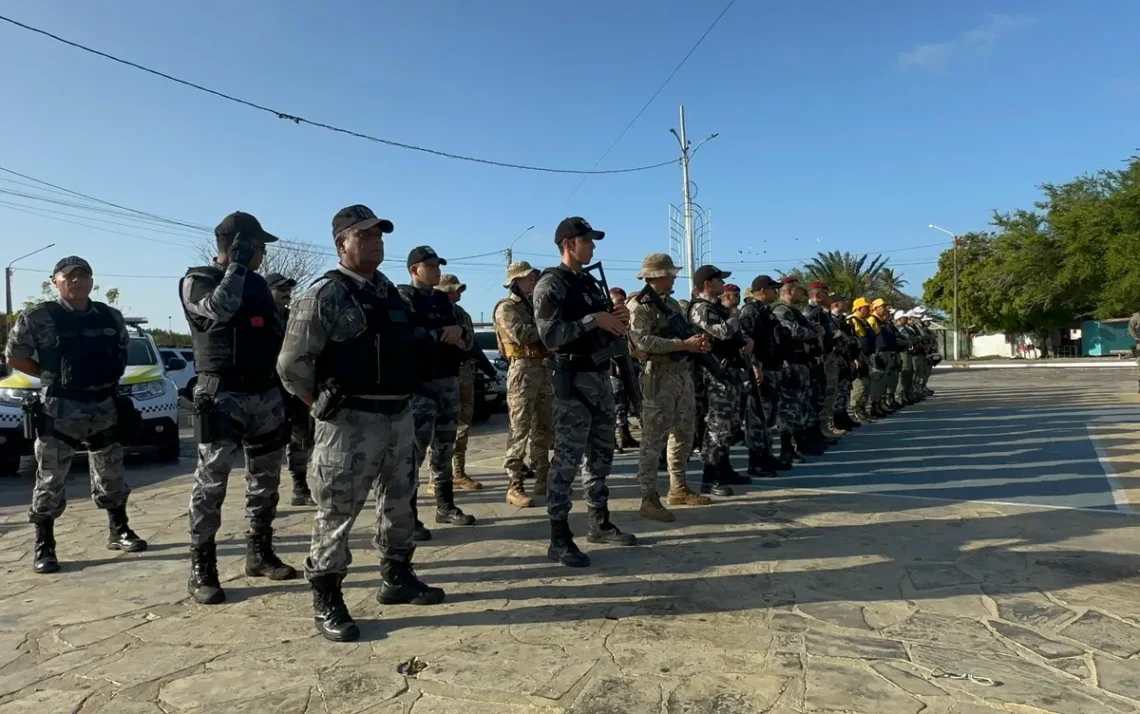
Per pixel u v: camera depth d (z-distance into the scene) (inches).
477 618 138.7
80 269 181.5
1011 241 1565.0
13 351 175.2
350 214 134.8
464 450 262.5
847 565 164.4
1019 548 174.1
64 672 120.2
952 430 378.3
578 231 175.6
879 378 425.1
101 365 181.2
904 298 1902.1
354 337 130.5
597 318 168.4
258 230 158.4
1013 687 108.5
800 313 294.7
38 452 174.9
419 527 193.0
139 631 136.8
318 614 132.7
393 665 119.7
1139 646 121.7
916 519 202.4
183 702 109.3
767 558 170.6
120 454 192.1
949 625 131.1
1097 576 154.4
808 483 255.4
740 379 249.8
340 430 132.2
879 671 113.8
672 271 209.0
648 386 208.4
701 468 299.7
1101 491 230.7
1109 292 1369.3
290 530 211.3
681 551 177.5
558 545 170.7
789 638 126.4
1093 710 102.1
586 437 174.9
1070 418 410.9
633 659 119.3
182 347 641.0
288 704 107.8
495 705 106.2
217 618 142.6
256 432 160.1
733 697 106.4
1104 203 1390.3
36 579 169.3
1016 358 1907.0
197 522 151.7
